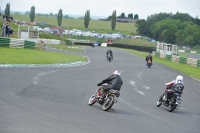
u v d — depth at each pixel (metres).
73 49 107.19
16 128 15.31
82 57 75.50
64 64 56.28
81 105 23.94
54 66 51.59
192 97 36.22
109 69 56.00
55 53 76.69
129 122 19.92
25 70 41.59
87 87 34.00
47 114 19.27
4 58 50.81
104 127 17.61
